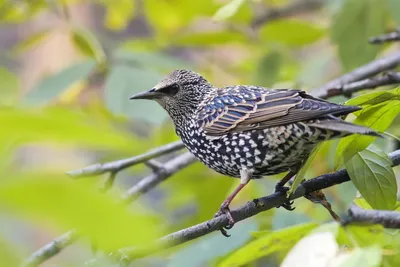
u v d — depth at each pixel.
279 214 8.92
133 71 11.95
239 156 9.11
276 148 8.61
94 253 4.20
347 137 7.05
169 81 10.41
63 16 15.05
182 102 10.26
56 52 18.95
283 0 16.56
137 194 10.70
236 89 9.55
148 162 10.73
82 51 12.89
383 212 6.93
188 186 13.04
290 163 8.71
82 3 17.64
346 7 12.23
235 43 15.27
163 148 10.33
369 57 12.23
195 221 12.60
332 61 15.00
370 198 7.23
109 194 2.72
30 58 19.11
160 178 10.80
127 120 12.36
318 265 4.49
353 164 7.28
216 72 16.00
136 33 21.88
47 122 2.78
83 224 2.61
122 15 17.03
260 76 13.85
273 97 8.73
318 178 8.05
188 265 8.52
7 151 2.75
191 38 14.91
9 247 2.72
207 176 13.04
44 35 14.77
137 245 2.71
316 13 18.67
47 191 2.57
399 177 13.28
